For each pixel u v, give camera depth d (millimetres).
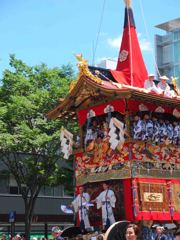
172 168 17453
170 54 71125
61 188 44438
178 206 17219
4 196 41094
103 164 17453
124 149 16719
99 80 17156
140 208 16141
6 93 31328
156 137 17109
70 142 19016
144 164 16688
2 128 29344
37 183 32156
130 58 19078
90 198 18062
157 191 16766
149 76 18156
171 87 19844
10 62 32094
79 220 17922
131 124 16844
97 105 18031
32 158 31109
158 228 15789
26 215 32438
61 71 33000
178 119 18359
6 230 41188
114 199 16688
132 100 16844
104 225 16781
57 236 17750
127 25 19688
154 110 17391
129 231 8617
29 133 28938
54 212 43531
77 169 18719
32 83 31766
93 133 18172
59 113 19484
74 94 18078
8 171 36500
